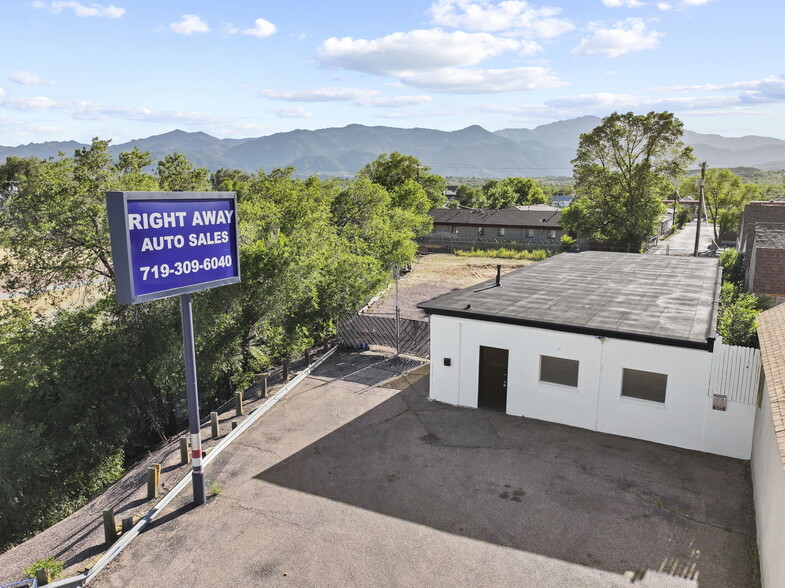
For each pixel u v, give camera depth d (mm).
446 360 16938
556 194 197000
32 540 12656
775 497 8203
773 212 41500
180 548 10102
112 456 19188
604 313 15766
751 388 12609
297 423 15930
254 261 20031
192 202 10961
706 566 9258
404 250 37406
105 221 19750
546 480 12211
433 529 10461
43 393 17953
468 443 14203
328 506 11398
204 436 15695
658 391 13930
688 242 76250
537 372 15461
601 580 8938
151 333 19156
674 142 54375
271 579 9148
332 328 22703
